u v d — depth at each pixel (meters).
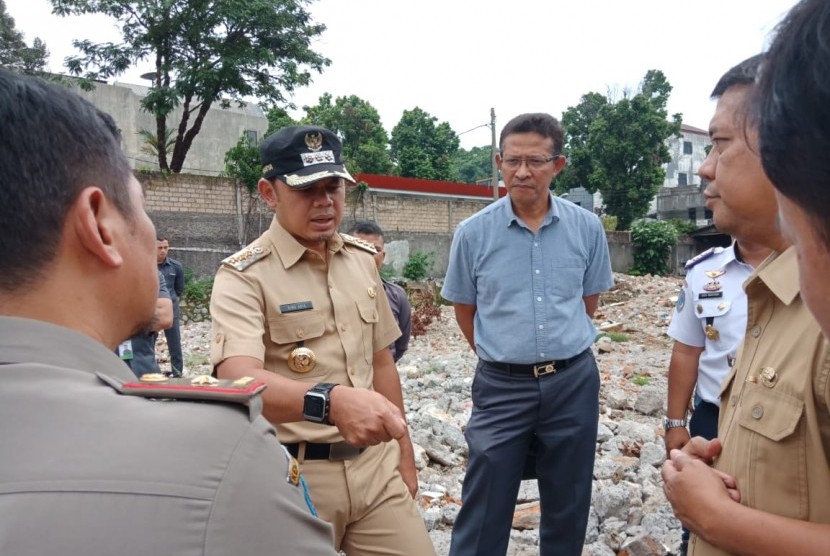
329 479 1.88
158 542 0.64
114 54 14.55
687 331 2.55
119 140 0.91
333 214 2.04
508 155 2.62
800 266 0.74
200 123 15.56
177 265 6.73
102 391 0.74
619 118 25.00
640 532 3.11
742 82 1.50
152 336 3.45
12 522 0.62
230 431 0.75
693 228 24.19
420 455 4.19
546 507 2.71
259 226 14.90
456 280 2.88
